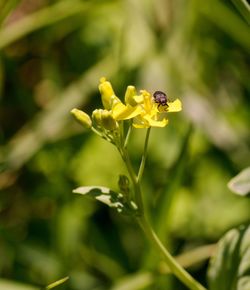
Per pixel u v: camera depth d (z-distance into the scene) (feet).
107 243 1.16
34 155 1.17
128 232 1.17
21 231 1.18
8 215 1.20
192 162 1.19
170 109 0.82
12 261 1.13
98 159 1.21
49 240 1.17
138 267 1.12
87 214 1.18
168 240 1.05
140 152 1.20
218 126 1.18
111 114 0.81
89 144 1.21
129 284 1.00
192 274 1.12
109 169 1.20
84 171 1.20
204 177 1.19
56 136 1.19
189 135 1.00
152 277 1.00
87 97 1.21
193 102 1.19
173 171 1.00
